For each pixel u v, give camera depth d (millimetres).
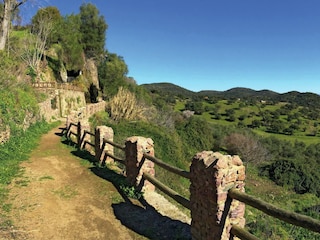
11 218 4992
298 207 20156
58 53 39781
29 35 36094
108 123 20188
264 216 8859
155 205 5934
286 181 27656
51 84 27609
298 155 40625
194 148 28031
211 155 3977
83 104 37281
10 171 7652
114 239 4578
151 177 6219
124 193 6469
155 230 4891
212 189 3742
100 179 7402
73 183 7066
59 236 4578
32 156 9773
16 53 28562
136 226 5012
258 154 35031
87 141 10875
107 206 5789
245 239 3494
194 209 4246
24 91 16469
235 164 3824
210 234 3855
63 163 8984
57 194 6309
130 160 6863
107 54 46594
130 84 44031
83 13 42969
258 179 28406
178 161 19234
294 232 7855
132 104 22359
